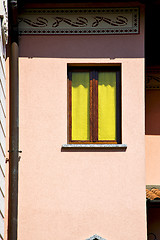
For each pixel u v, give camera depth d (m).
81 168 12.66
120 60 13.02
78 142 13.05
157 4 12.95
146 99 15.33
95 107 13.16
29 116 12.84
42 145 12.75
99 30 13.11
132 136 12.78
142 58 13.03
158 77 15.35
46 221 12.48
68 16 13.17
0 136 11.82
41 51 13.07
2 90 12.24
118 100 13.15
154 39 14.14
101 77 13.25
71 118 13.13
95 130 13.09
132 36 13.09
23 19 13.15
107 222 12.48
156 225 14.39
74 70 13.27
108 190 12.58
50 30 13.13
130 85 12.96
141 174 12.63
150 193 13.59
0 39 11.71
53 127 12.83
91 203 12.54
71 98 13.19
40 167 12.67
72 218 12.49
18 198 12.55
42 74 13.00
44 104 12.91
